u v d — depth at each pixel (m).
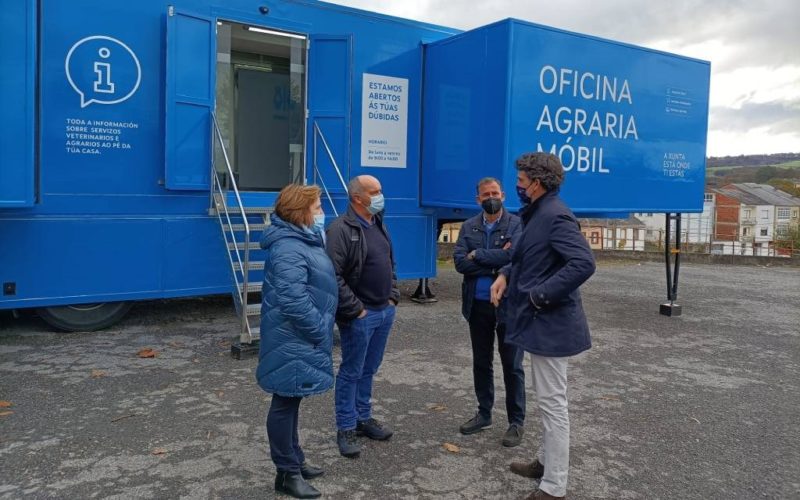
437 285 10.09
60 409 4.25
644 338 7.02
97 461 3.51
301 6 7.10
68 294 5.96
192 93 6.36
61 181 5.86
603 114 7.66
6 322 6.57
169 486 3.25
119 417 4.14
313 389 3.06
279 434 3.12
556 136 7.27
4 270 5.67
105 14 5.98
